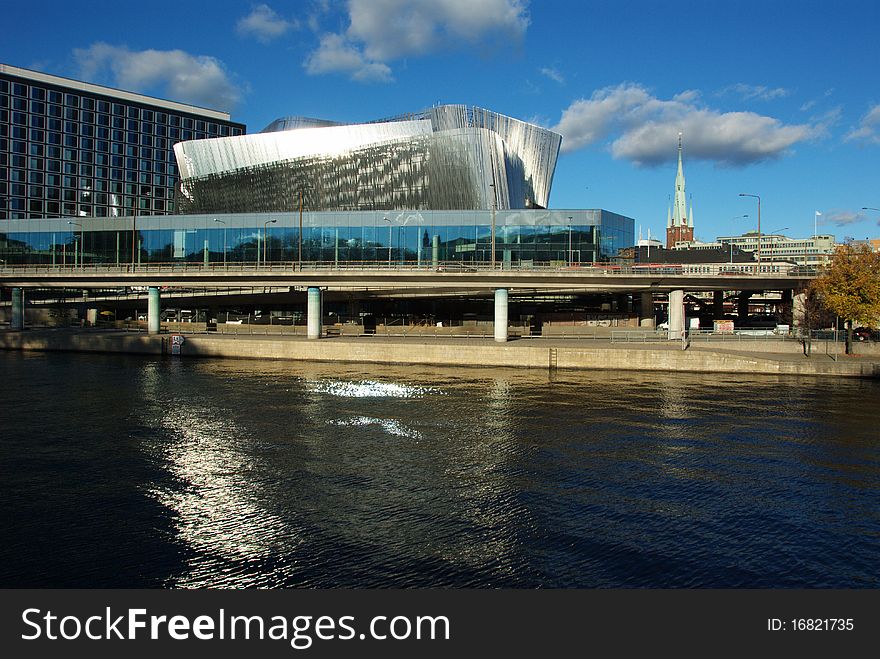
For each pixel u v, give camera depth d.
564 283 66.31
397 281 67.94
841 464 27.55
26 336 77.56
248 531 19.95
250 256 88.44
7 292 113.81
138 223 91.69
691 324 74.94
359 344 64.69
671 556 18.45
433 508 21.95
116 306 101.12
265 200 102.69
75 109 157.62
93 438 31.47
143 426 34.19
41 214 152.00
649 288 68.75
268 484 24.44
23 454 28.48
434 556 18.36
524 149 108.69
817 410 39.31
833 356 58.75
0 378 52.12
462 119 105.44
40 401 41.38
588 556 18.44
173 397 43.09
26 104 150.62
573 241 81.25
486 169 93.00
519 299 86.75
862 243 63.28
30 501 22.53
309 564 17.84
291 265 83.25
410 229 84.00
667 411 38.88
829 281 61.03
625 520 21.02
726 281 67.94
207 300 91.56
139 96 174.25
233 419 36.06
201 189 108.62
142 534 19.70
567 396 44.19
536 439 31.66
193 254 90.12
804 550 18.94
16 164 149.00
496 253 82.25
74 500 22.64
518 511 21.73
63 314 100.88
